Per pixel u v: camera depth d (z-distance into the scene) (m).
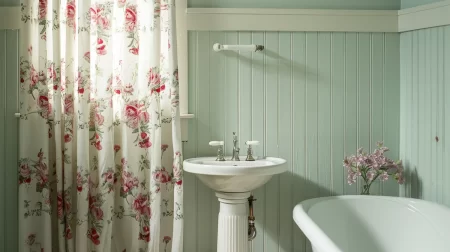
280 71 2.76
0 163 2.62
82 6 2.43
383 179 2.63
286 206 2.79
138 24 2.57
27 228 2.51
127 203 2.57
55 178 2.56
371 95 2.83
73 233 2.57
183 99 2.67
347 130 2.82
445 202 2.46
